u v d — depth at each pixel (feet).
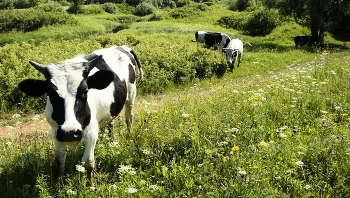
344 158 14.46
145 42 59.52
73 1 188.03
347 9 95.20
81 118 13.11
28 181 14.29
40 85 13.50
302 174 14.40
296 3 95.86
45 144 17.56
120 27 143.33
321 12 94.53
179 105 23.73
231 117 19.60
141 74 22.35
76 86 12.94
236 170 13.15
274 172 13.58
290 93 25.45
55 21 124.36
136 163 16.19
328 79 31.17
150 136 17.46
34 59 37.60
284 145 15.80
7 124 25.76
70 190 11.96
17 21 114.93
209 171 14.25
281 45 94.99
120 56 18.86
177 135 17.35
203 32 76.84
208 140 16.43
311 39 93.66
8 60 37.27
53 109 13.08
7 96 30.71
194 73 45.27
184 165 15.25
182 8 165.48
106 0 261.44
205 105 22.30
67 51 47.62
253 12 132.67
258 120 19.74
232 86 32.14
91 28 126.72
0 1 216.95
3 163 13.47
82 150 16.66
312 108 23.25
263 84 31.40
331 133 17.63
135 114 23.40
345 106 22.70
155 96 36.55
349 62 43.47
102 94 15.65
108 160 15.56
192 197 12.46
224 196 11.94
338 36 118.01
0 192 13.05
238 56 59.11
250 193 11.67
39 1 217.15
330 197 12.95
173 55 47.26
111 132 18.85
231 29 125.70
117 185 13.08
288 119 21.04
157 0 309.42
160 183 13.91
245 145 16.74
